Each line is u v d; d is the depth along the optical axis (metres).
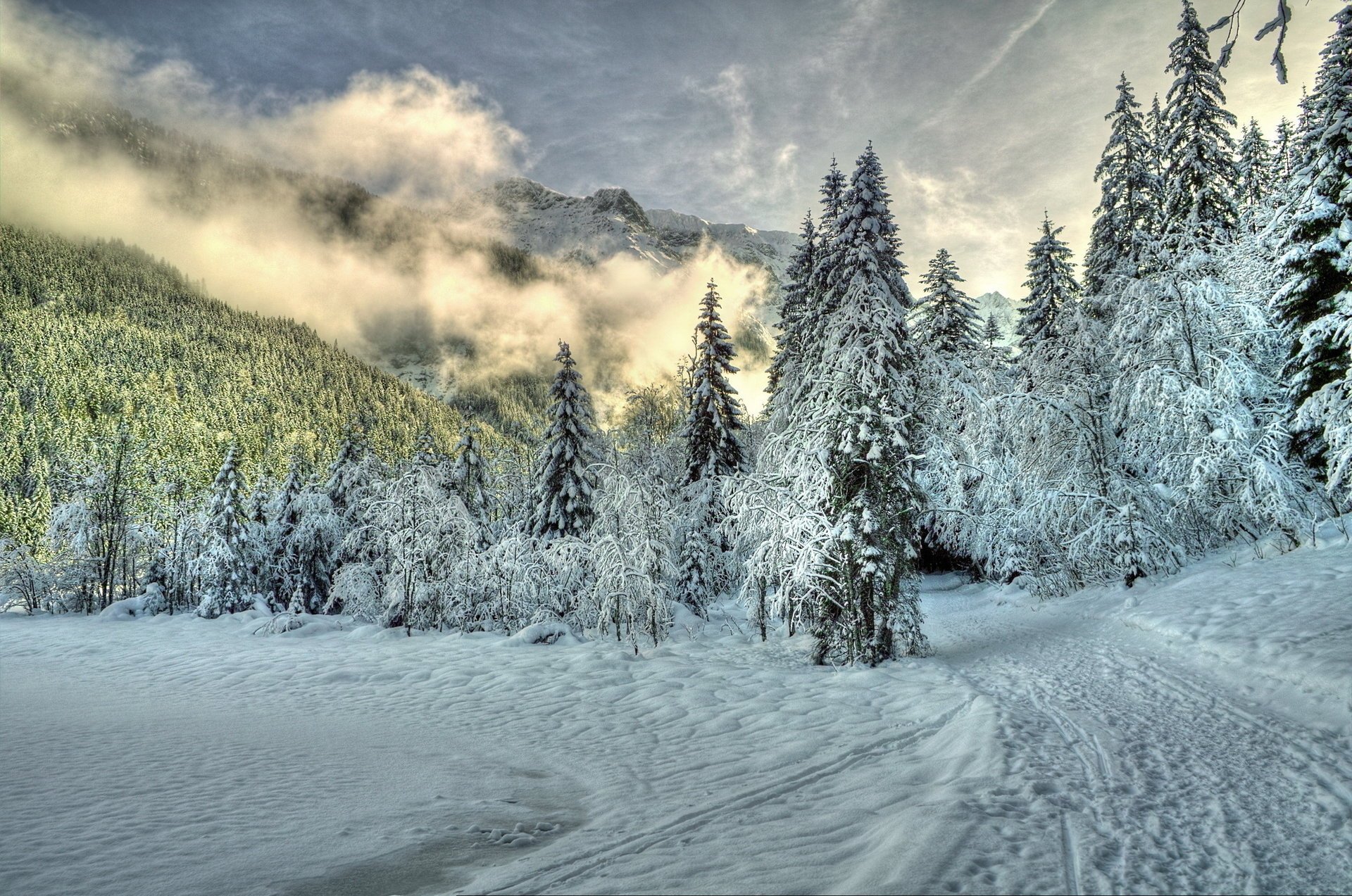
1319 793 5.94
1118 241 26.95
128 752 10.34
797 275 32.22
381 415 188.62
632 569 19.97
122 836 6.62
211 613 34.59
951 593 33.56
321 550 39.25
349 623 29.03
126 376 148.75
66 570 40.84
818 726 10.23
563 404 28.72
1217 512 19.95
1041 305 30.72
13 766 9.45
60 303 198.00
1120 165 27.42
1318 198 15.38
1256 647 10.63
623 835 6.11
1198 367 19.67
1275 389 18.94
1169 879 4.39
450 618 25.56
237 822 7.05
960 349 29.88
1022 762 7.00
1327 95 15.27
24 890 5.36
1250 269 19.72
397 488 26.27
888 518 15.60
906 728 9.63
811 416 17.61
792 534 16.45
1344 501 17.19
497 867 5.70
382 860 5.98
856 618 15.48
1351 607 10.89
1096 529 20.89
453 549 25.44
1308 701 8.49
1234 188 25.20
